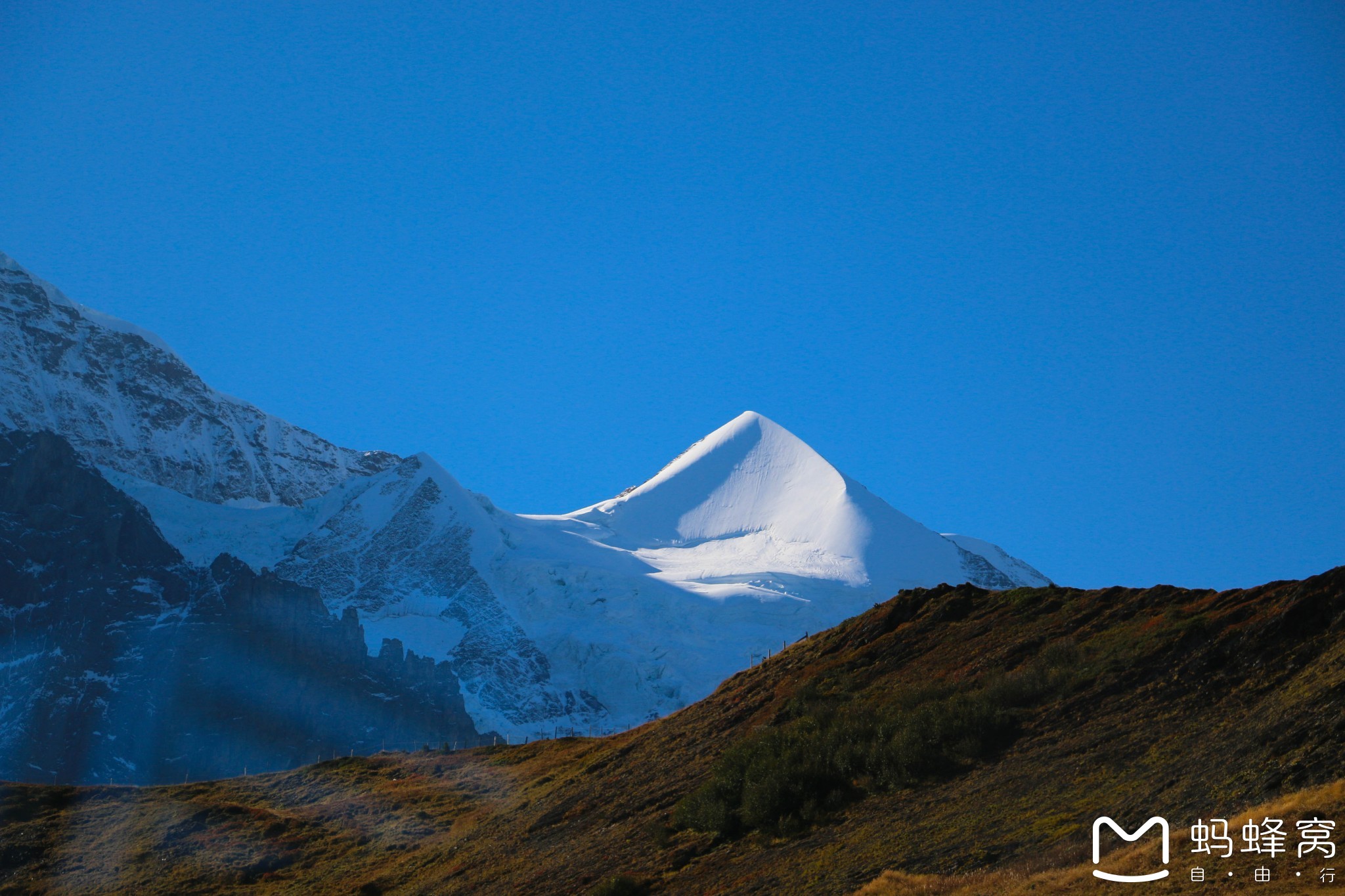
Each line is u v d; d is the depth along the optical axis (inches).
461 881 3216.0
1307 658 2174.0
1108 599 3068.4
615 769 3727.9
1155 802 1835.6
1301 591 2342.5
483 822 3897.6
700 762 3331.7
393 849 3964.1
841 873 2126.0
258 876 3944.4
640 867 2699.3
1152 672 2482.8
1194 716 2199.8
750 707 3587.6
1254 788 1700.3
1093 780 2089.1
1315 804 1529.3
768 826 2591.0
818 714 3061.0
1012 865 1818.4
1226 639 2412.6
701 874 2512.3
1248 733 1919.3
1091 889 1553.9
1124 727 2294.5
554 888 2802.7
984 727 2536.9
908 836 2182.6
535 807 3727.9
